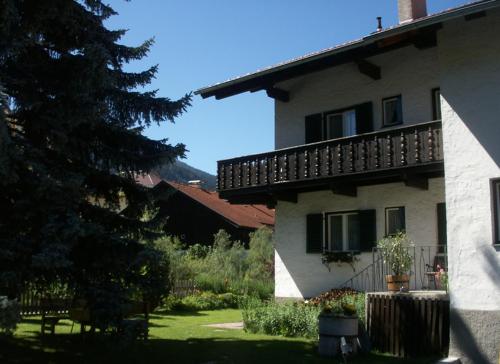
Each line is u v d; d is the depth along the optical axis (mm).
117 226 10305
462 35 10984
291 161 15797
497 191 10289
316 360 10039
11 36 8781
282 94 17656
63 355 9984
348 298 13242
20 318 7184
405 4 16391
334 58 14625
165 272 12594
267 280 25688
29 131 9562
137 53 11180
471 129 10633
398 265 12039
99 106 9352
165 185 10930
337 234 16344
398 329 10953
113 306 8875
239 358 10133
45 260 7699
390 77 15367
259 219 38062
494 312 9875
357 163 14281
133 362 9609
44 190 8352
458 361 10094
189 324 15469
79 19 10242
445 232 13711
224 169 17484
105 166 10453
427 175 13648
